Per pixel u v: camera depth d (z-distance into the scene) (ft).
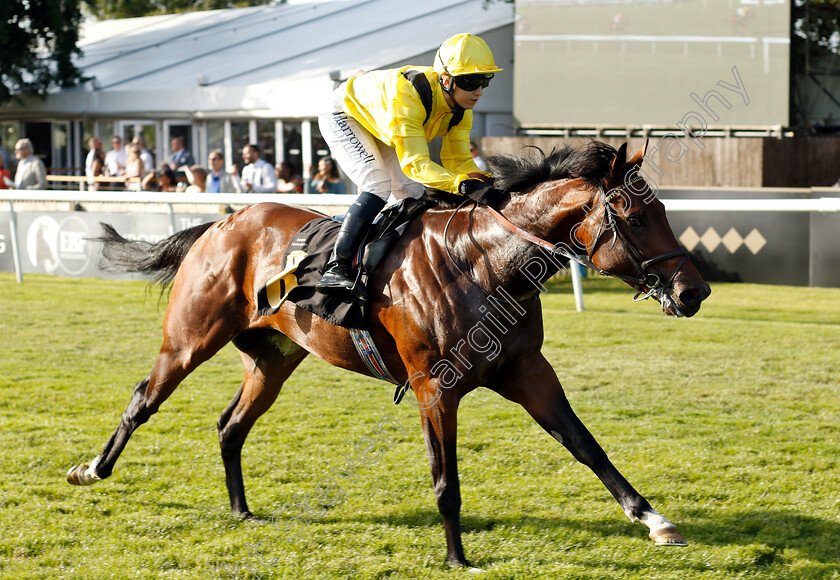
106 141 79.61
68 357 29.91
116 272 20.34
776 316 37.68
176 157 61.46
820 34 61.26
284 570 14.78
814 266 46.32
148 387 17.79
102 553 15.43
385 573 14.64
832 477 18.56
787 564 14.84
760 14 54.13
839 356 29.71
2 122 87.76
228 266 17.30
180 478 19.03
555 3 60.03
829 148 55.57
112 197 43.55
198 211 45.50
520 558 15.10
